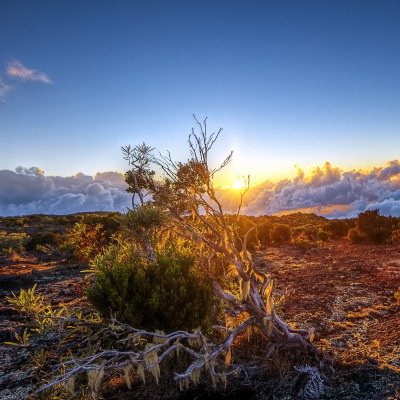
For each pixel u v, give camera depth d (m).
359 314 7.88
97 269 5.70
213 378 4.51
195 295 5.29
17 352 6.79
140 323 5.01
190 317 5.14
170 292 5.12
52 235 24.83
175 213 5.17
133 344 5.15
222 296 5.02
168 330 5.11
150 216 5.38
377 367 5.21
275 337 5.14
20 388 5.40
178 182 4.90
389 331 6.73
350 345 6.20
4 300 11.17
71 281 13.70
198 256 5.76
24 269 16.56
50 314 5.44
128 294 5.14
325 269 13.34
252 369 5.05
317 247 19.61
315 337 6.64
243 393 4.82
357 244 19.95
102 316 5.27
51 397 4.61
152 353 4.24
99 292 5.16
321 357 5.32
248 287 4.82
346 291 9.95
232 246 4.96
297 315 8.02
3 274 14.85
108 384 5.19
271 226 23.23
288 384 4.84
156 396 4.80
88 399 4.47
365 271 12.42
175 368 5.06
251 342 5.77
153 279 5.30
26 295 5.30
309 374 4.86
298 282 11.40
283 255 17.53
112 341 5.10
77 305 9.55
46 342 6.96
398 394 4.49
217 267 6.16
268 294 5.08
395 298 8.89
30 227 45.22
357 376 5.04
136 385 5.17
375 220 20.33
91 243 12.59
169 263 5.30
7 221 50.44
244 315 6.05
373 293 9.61
